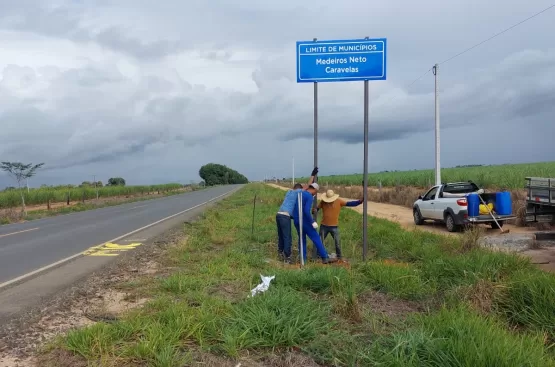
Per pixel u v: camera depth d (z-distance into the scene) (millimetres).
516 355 3682
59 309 5961
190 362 3971
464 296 5602
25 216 24672
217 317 4828
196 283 6641
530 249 10359
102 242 12992
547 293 5184
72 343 4348
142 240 13258
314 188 9742
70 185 53750
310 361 4074
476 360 3590
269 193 41312
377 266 7160
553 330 4734
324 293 6125
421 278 6762
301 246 8727
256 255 9203
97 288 7148
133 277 7918
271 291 5680
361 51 9117
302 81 9258
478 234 9875
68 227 17781
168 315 4871
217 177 157625
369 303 5809
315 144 10047
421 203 17062
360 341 4449
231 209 24469
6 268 9258
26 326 5246
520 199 18438
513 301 5336
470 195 13859
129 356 4031
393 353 3975
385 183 43188
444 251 9016
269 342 4301
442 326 4410
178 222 18656
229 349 4133
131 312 5352
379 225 13289
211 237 12344
